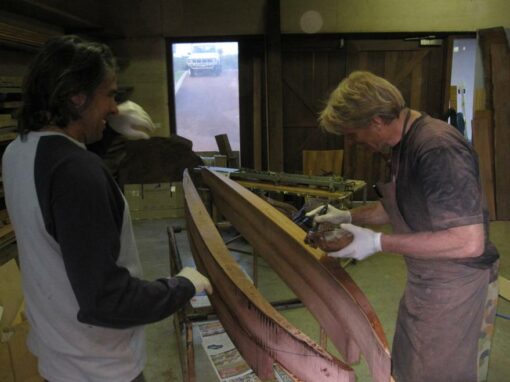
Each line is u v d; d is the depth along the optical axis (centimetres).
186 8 503
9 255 345
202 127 556
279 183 359
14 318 207
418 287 140
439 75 517
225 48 530
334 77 517
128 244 102
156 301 94
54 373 102
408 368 147
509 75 462
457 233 112
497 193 455
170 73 523
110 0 500
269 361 116
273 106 498
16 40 344
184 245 398
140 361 114
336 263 128
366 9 502
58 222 83
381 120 125
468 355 139
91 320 86
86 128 94
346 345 120
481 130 459
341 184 329
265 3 500
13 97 361
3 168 95
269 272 342
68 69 85
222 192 259
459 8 504
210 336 219
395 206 139
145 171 435
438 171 114
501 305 280
